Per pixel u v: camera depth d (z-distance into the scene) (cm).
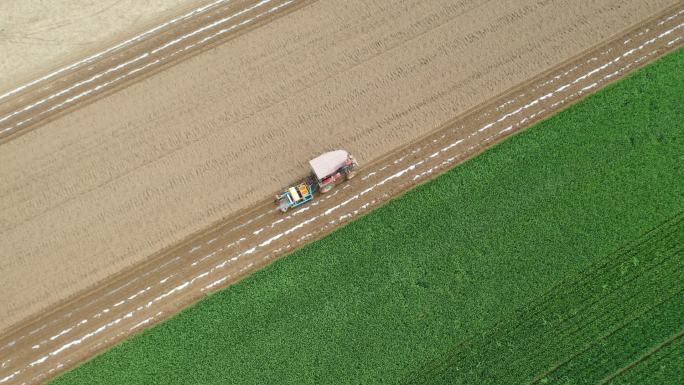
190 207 2830
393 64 3017
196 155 2895
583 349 2609
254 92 2980
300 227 2802
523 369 2591
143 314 2689
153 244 2783
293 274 2725
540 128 2888
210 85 2989
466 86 2972
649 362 2589
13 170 2875
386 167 2870
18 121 2934
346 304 2684
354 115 2945
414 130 2914
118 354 2619
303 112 2953
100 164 2881
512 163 2847
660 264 2695
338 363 2612
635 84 2938
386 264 2730
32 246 2778
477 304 2672
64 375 2594
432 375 2591
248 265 2752
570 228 2750
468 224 2770
